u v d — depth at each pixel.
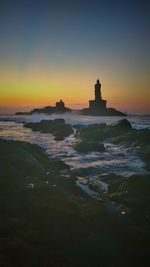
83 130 39.69
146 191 12.46
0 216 7.88
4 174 11.19
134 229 8.38
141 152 24.47
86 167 18.59
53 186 11.30
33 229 7.58
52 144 32.97
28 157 14.98
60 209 8.41
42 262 6.01
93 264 6.82
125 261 7.12
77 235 7.70
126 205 11.39
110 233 8.12
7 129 55.69
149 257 7.33
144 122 65.94
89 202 9.84
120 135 34.25
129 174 17.14
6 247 6.12
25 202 9.14
